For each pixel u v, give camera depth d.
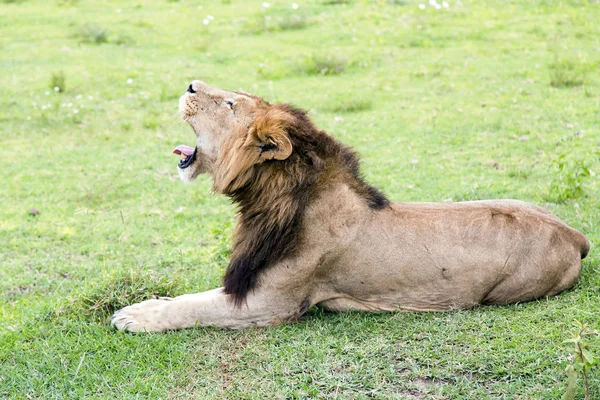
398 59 23.81
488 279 8.35
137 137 18.27
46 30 29.08
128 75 22.98
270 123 8.06
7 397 7.26
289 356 7.65
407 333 8.00
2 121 19.42
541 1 29.17
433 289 8.36
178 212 13.43
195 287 9.77
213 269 10.68
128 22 29.84
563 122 17.16
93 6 32.94
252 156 8.18
